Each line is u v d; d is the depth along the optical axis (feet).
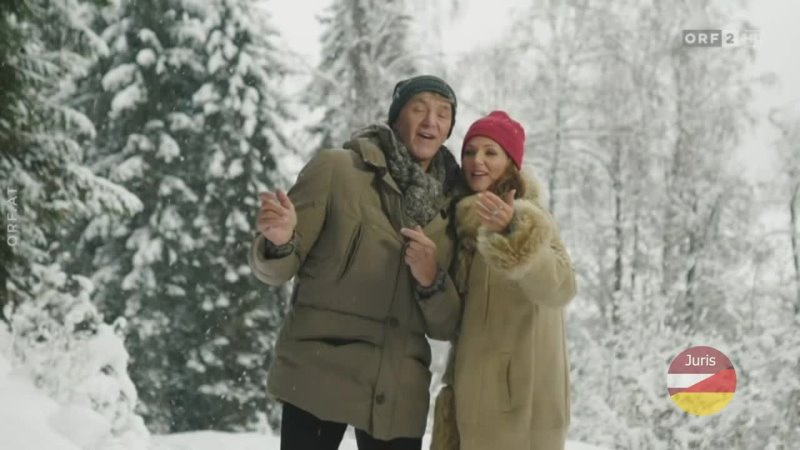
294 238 10.13
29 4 25.04
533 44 70.28
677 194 68.03
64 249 53.62
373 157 10.58
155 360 51.06
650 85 68.64
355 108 59.31
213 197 53.57
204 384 51.80
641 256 68.44
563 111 69.92
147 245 51.52
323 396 10.21
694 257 66.64
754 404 39.14
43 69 27.09
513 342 10.56
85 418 18.17
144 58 53.06
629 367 40.50
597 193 70.90
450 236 10.98
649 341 42.24
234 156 54.24
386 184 10.59
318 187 10.60
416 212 10.65
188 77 55.11
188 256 52.49
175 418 52.21
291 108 59.72
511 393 10.50
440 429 11.08
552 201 70.33
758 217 68.69
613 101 69.15
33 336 24.84
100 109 55.16
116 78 53.36
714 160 68.03
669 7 68.08
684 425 38.86
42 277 28.22
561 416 10.78
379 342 10.46
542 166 70.08
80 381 23.06
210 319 52.54
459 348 10.69
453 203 11.10
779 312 65.00
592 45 70.13
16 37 24.59
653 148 68.64
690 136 67.87
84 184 30.07
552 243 10.34
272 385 10.56
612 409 40.55
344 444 25.90
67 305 28.40
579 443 30.96
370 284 10.43
